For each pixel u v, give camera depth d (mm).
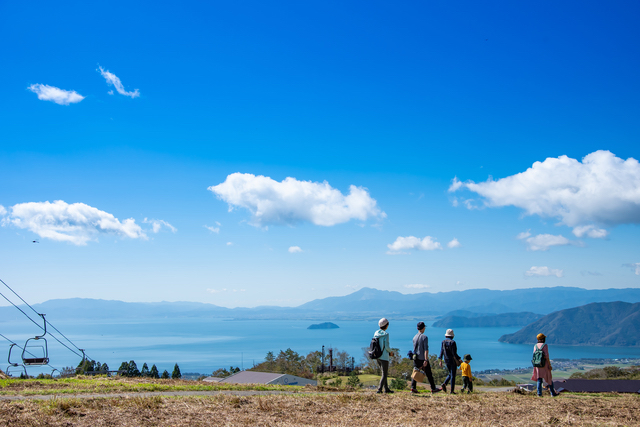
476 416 9875
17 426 7477
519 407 11180
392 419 9320
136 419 8445
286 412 9750
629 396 16578
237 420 8734
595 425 9188
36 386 13594
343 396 11789
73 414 8555
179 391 13523
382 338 13664
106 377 19844
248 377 46125
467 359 15109
